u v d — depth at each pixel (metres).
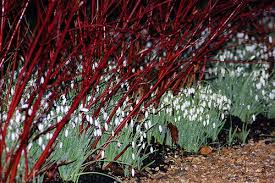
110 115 1.88
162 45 2.02
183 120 2.07
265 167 1.99
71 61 1.92
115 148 1.87
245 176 1.92
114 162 1.90
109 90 1.87
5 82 1.90
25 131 1.59
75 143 1.78
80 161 1.77
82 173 1.77
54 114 1.81
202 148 2.09
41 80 1.76
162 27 2.08
